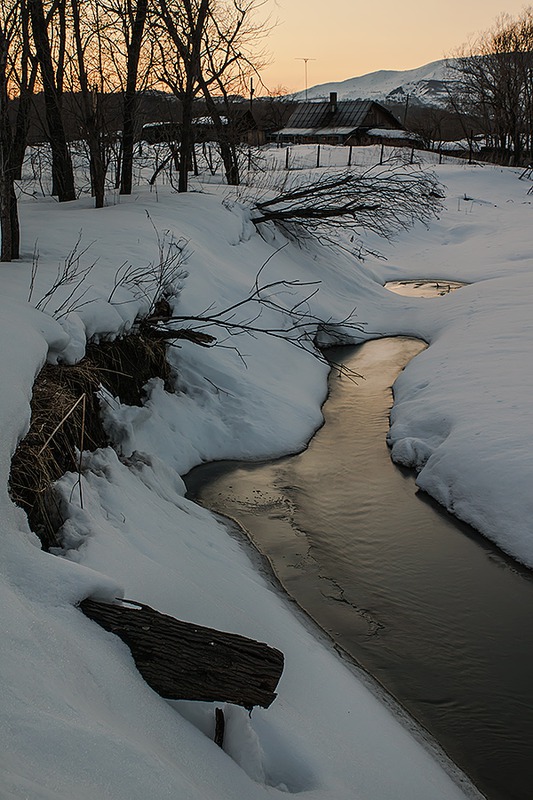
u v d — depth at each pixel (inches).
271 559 289.4
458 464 338.3
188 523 286.8
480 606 261.0
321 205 728.3
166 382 392.2
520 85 1924.2
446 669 230.4
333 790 163.6
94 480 254.2
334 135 2192.4
